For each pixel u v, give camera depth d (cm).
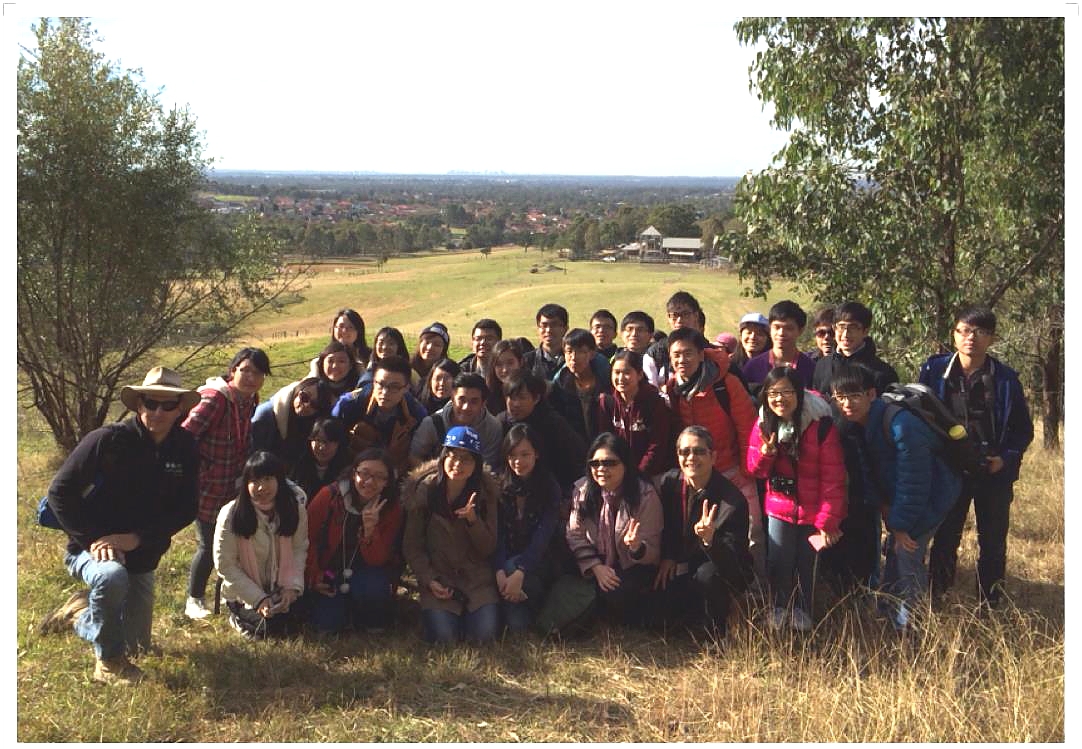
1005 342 1086
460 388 561
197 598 565
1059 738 404
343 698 449
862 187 868
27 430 1222
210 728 420
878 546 560
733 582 509
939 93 810
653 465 561
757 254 921
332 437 549
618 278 9825
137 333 1090
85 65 1020
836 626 518
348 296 8619
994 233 915
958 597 538
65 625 529
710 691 454
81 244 1037
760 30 884
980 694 445
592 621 531
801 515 516
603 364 608
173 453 474
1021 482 905
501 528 536
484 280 9875
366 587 525
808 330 1434
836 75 868
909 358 885
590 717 433
